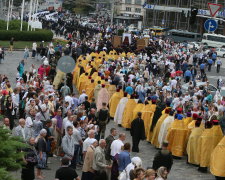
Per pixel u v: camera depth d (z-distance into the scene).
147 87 40.59
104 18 158.00
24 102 29.81
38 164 20.88
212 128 24.27
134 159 17.28
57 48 63.31
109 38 85.25
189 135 26.14
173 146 26.28
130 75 43.94
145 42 76.00
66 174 16.52
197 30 126.56
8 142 14.30
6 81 31.61
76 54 59.56
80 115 24.66
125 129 32.06
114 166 19.28
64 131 23.56
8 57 64.06
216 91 44.09
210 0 122.88
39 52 62.44
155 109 28.59
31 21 91.31
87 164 19.50
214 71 71.88
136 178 15.11
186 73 55.19
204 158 24.16
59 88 39.03
